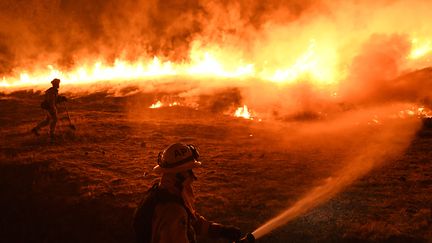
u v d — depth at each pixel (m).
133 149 10.71
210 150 10.44
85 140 11.80
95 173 8.58
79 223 6.73
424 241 4.99
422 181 7.34
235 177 8.05
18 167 9.08
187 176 2.78
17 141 11.80
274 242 5.37
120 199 7.11
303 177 7.94
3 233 6.91
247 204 6.57
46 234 6.69
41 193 7.80
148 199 2.73
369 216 5.83
